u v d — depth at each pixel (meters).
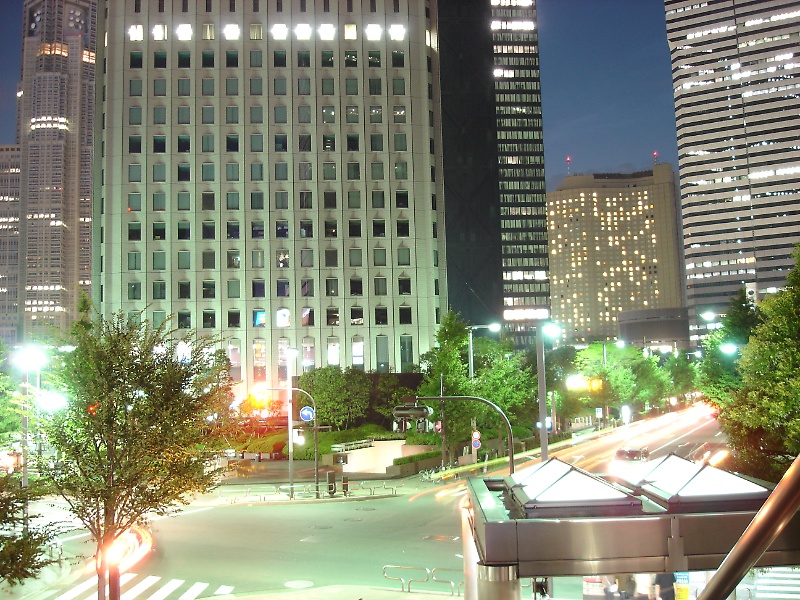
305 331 92.62
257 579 25.58
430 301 94.75
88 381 19.31
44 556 28.72
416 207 96.06
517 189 180.12
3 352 38.59
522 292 177.75
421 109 97.56
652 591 12.96
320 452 63.38
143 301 90.62
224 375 22.16
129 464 18.91
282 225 93.69
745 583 15.22
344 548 30.56
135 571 27.42
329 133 95.50
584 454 67.56
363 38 97.56
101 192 95.19
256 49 95.50
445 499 44.62
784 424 23.03
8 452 32.09
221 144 93.75
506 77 182.50
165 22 94.62
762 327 25.09
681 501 10.00
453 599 21.95
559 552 9.38
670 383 121.56
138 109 93.06
